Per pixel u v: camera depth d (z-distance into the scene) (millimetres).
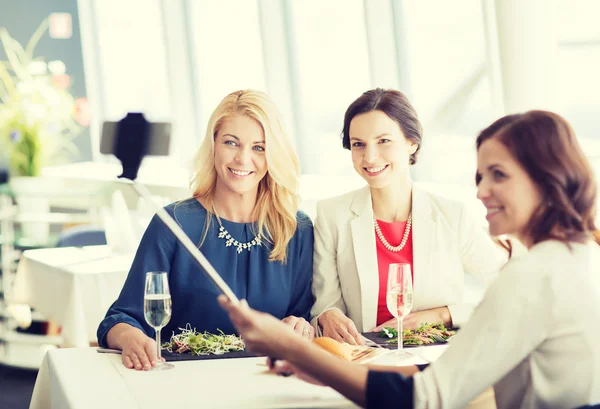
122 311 2361
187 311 2455
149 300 2020
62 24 7570
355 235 2602
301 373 1741
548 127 1581
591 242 1623
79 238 5113
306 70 5723
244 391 1822
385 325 2482
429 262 2594
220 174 2469
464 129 4414
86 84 8492
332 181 5309
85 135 8398
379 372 1547
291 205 2537
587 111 3646
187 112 7441
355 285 2598
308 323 2346
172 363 2086
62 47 8383
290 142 2508
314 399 1758
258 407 1703
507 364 1528
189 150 7469
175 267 2447
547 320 1522
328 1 5398
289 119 5914
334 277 2621
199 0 7160
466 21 4309
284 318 2418
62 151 8219
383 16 4770
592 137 3643
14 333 5004
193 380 1920
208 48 7168
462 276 2641
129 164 3113
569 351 1529
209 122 2498
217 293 2447
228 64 6906
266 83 5953
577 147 1590
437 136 4535
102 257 4305
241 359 2125
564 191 1561
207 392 1817
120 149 3107
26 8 8188
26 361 4906
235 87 6867
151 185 5801
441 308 2529
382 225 2635
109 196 5402
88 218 5609
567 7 3652
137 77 8242
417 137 2602
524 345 1526
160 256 2436
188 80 7387
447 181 4637
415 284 2586
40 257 4309
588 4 3568
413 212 2615
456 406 1523
